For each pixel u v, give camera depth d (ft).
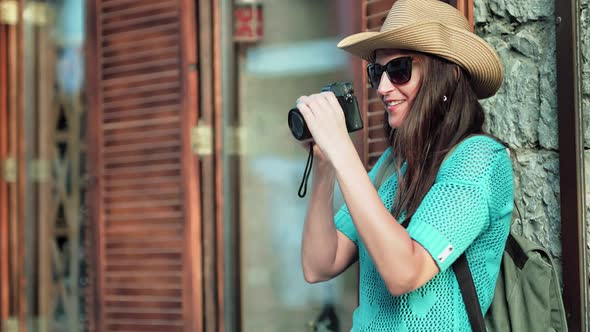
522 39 9.52
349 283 15.64
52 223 16.70
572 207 8.89
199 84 13.87
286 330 15.38
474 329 6.97
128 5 14.51
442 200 6.86
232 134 14.23
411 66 7.39
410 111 7.39
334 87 7.20
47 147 16.49
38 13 16.40
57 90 16.85
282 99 15.31
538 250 7.79
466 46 7.38
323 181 7.89
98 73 14.80
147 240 14.24
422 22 7.16
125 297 14.44
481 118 7.64
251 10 14.85
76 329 17.03
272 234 15.17
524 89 9.48
